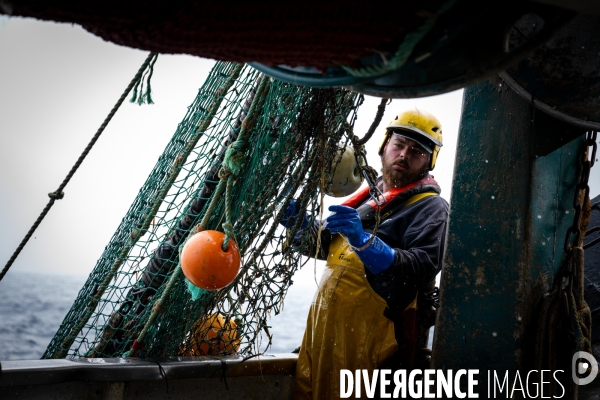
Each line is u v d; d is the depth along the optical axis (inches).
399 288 125.8
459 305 121.8
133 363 110.7
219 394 122.5
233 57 61.4
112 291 122.1
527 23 90.7
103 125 101.9
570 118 103.7
